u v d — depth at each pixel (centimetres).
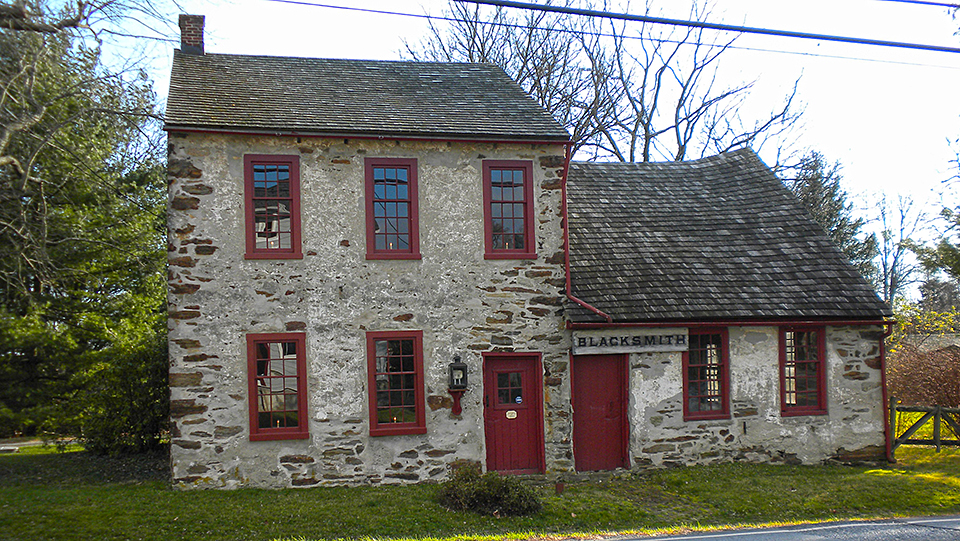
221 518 863
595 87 2431
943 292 3256
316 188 1087
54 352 1136
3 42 1055
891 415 1255
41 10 1027
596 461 1173
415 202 1117
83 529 805
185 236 1038
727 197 1491
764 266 1308
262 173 1080
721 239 1368
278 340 1059
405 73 1372
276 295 1062
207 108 1088
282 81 1252
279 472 1046
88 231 1384
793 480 1091
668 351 1184
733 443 1207
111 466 1210
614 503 965
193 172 1045
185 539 791
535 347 1140
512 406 1140
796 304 1234
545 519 894
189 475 1020
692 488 1043
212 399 1032
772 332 1232
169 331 1025
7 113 1100
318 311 1073
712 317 1191
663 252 1320
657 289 1227
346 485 1064
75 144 1348
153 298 1502
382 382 1097
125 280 1488
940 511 960
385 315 1095
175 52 1296
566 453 1141
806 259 1320
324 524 855
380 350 1098
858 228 2752
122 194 1421
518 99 1301
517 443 1138
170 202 1035
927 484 1068
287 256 1067
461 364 1093
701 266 1295
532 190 1156
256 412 1045
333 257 1084
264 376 1059
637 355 1180
